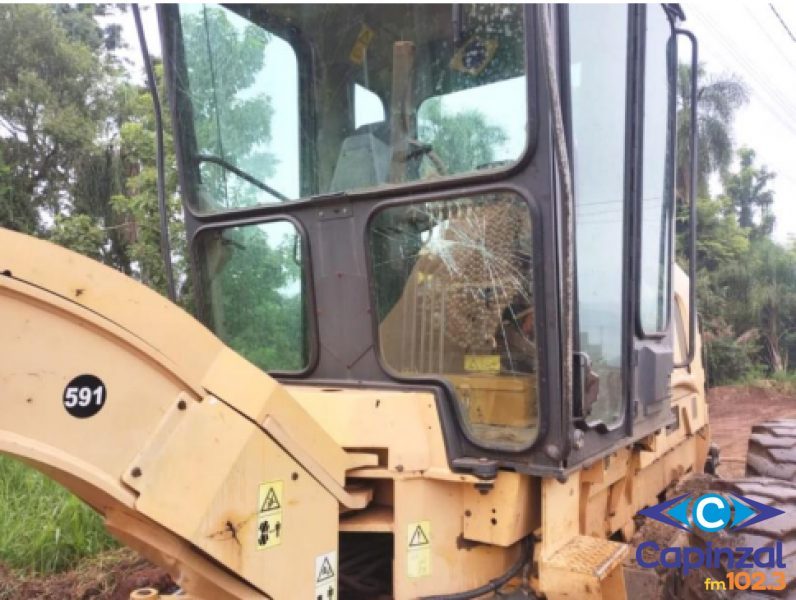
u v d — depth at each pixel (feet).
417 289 6.88
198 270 8.42
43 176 36.50
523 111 6.35
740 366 54.75
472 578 6.58
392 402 6.41
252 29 7.99
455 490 6.55
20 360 4.19
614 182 7.61
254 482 5.07
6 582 12.24
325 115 7.72
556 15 6.18
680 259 43.57
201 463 4.78
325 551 5.66
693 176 9.32
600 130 7.38
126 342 4.54
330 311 7.27
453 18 6.76
